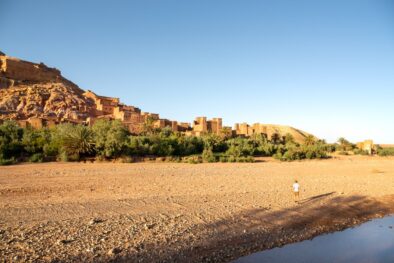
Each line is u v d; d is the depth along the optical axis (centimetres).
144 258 748
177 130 7788
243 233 982
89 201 1291
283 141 8706
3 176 2019
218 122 8425
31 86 10756
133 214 1095
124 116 7944
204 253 814
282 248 902
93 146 3538
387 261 830
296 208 1338
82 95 11712
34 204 1199
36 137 3722
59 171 2406
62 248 758
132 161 3578
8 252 714
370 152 7981
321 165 4094
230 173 2755
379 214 1368
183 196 1484
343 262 816
